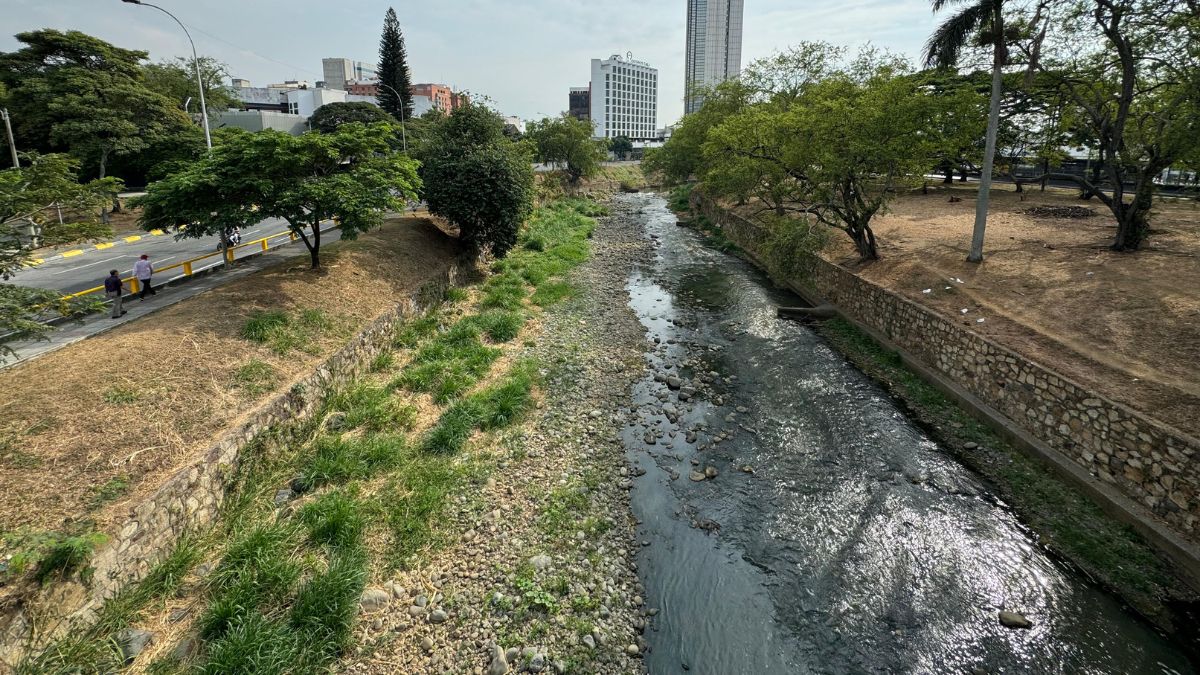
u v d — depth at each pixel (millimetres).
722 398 13758
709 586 7996
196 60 20500
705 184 32031
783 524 9281
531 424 11945
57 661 5574
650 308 21547
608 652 6781
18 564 5516
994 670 6645
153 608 6566
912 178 18672
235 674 5770
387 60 60156
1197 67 13508
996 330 12805
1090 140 20094
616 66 143500
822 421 12516
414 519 8484
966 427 11828
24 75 30609
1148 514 8430
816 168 19703
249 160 13672
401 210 16719
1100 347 11062
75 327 14086
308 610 6570
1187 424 8406
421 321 16703
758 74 38406
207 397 9383
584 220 42219
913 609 7547
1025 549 8484
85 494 6891
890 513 9414
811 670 6699
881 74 20859
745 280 25469
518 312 18984
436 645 6605
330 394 11734
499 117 27141
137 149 31094
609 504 9672
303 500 8750
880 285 17625
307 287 14789
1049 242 18641
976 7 15406
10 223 9016
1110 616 7289
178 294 17219
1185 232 18922
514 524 8781
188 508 7652
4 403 7941
